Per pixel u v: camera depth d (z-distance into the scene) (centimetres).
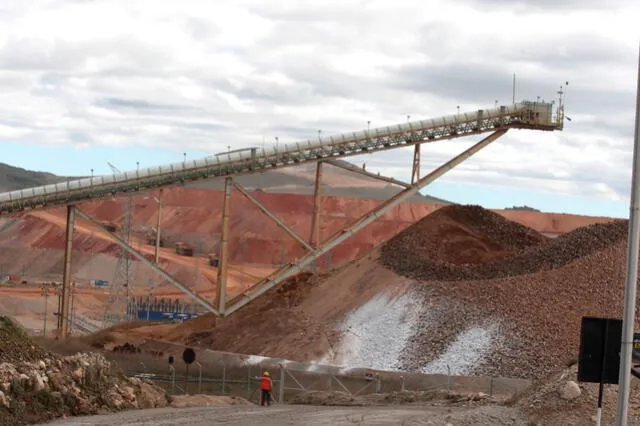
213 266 19525
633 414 3862
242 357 9125
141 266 18688
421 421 4106
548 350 8300
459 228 11669
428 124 10575
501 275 9450
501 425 3997
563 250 9612
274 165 10181
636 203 2689
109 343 9912
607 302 8762
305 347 9175
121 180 9769
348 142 10338
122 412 4747
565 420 3912
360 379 8050
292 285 11050
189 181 9981
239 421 4306
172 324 11556
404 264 10381
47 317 14088
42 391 4412
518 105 10888
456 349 8569
